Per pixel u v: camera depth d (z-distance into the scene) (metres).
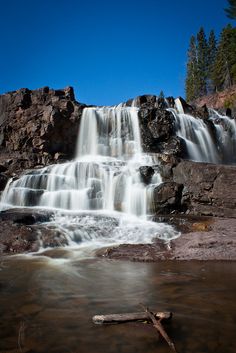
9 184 19.33
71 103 26.02
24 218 14.55
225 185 16.62
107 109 26.62
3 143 25.92
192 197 17.45
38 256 11.44
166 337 5.46
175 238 13.16
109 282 8.63
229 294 7.67
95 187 18.70
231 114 34.59
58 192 18.36
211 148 28.28
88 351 5.24
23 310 6.81
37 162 23.56
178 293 7.77
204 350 5.23
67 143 25.73
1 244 12.38
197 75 83.31
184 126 27.06
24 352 5.22
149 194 17.33
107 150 25.61
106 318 6.14
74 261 10.80
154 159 21.78
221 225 14.45
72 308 6.91
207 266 10.13
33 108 25.98
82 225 14.29
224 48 67.31
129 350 5.25
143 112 25.84
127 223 15.14
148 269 9.85
